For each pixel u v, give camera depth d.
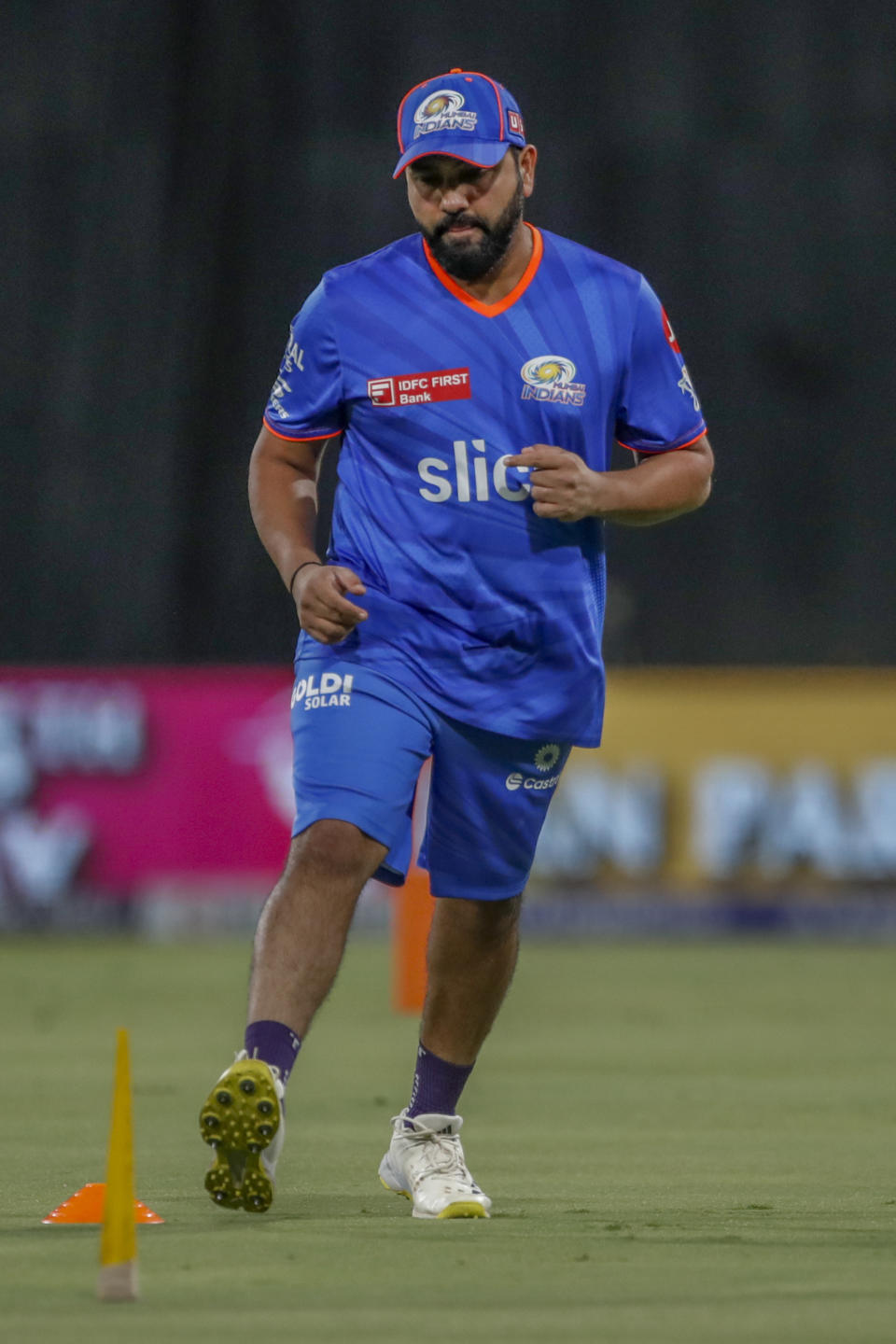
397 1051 34.12
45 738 62.75
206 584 71.12
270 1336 11.03
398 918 41.62
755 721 63.84
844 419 72.25
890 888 63.41
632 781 64.00
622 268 16.55
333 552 16.52
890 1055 33.72
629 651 71.12
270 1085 13.77
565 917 63.94
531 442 16.09
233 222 71.44
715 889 63.75
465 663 16.06
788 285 72.19
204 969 53.47
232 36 71.31
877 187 72.38
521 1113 25.58
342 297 16.28
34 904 62.75
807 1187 18.55
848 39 72.31
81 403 71.50
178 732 62.81
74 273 71.62
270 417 16.78
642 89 72.00
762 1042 36.06
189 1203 17.19
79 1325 11.32
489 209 15.72
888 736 63.62
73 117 71.75
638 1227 15.58
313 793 15.69
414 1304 12.05
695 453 16.81
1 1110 25.45
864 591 72.06
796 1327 11.30
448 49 71.62
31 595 71.50
